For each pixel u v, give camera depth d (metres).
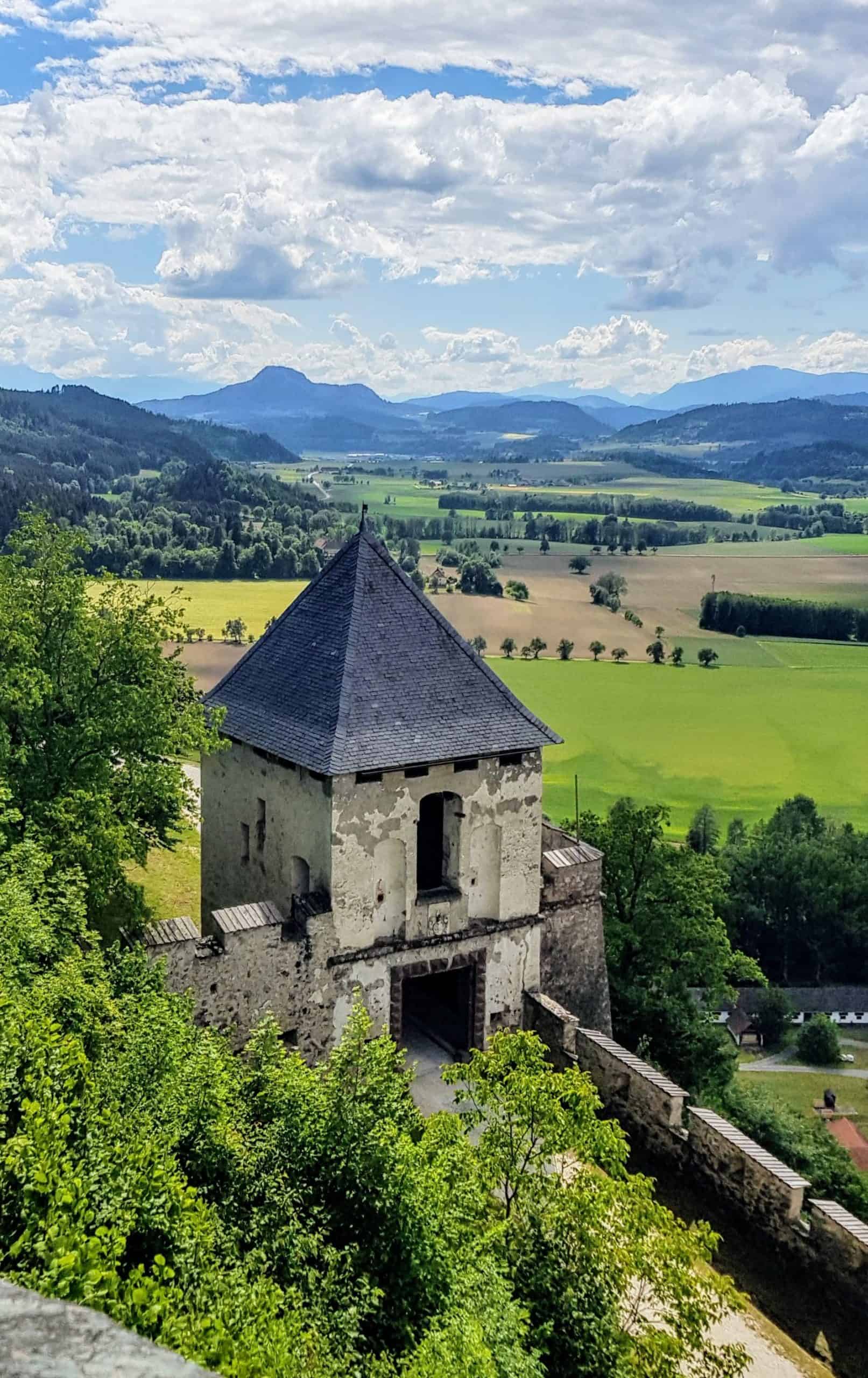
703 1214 27.23
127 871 47.00
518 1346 16.19
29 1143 14.60
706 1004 45.00
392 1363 15.52
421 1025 33.53
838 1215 24.36
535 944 32.38
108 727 29.67
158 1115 17.73
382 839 29.03
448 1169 19.36
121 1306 12.54
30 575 30.67
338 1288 16.28
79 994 20.11
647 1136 28.78
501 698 31.56
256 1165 18.11
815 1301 24.56
